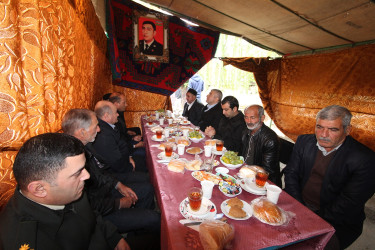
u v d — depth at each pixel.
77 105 1.93
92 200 1.49
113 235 1.29
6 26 0.86
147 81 4.84
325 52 4.10
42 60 1.13
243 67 5.43
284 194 1.41
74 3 1.79
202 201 1.24
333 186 1.61
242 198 1.32
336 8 2.53
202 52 5.07
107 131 2.26
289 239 0.98
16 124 0.95
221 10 3.56
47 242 0.86
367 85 3.40
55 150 0.80
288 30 3.60
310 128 4.60
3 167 0.94
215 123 3.66
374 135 3.32
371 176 1.45
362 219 1.55
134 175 2.35
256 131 2.15
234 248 0.91
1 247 0.74
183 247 0.90
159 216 1.63
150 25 4.55
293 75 4.89
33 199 0.85
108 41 4.10
